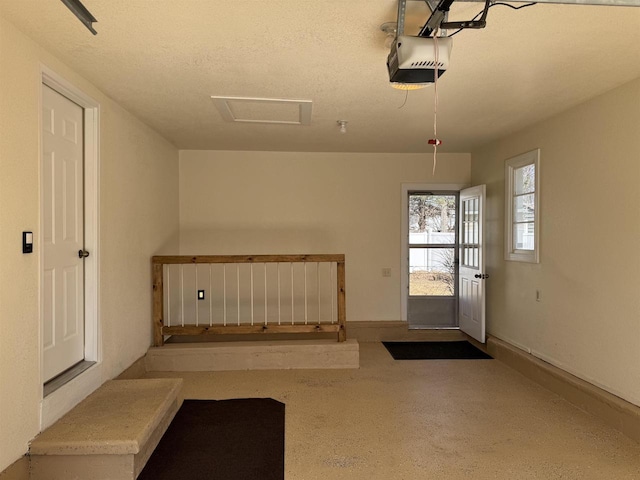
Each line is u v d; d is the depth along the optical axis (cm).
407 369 420
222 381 385
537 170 386
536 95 313
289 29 216
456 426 294
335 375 403
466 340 536
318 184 538
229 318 529
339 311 432
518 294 421
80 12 196
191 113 367
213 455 255
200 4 192
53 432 232
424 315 564
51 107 262
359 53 245
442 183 544
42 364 234
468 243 516
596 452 258
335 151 531
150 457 253
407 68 203
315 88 304
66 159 279
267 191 533
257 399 343
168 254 481
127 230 362
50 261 262
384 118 379
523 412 317
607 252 301
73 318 289
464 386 373
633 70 265
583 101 324
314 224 538
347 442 271
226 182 530
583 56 247
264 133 439
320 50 241
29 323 224
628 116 283
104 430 234
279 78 285
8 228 208
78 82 277
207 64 262
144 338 405
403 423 298
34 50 228
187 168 526
